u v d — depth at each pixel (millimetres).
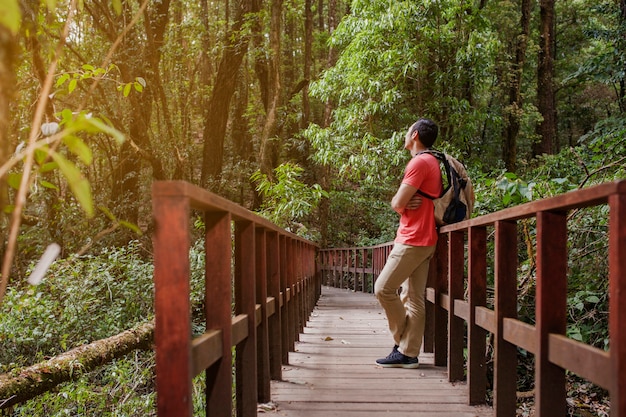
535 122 21234
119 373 5168
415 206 4285
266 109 20938
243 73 24203
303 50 28891
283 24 26141
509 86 17953
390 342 5914
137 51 13000
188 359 1657
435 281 4645
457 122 11906
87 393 4758
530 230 5211
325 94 13156
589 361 1730
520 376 5371
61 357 4605
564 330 2109
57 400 4688
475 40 11461
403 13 11039
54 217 10484
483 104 18828
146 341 5523
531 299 4969
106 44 12273
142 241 12852
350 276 16984
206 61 23625
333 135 12883
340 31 12328
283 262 4793
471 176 10609
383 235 17438
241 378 2930
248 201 21172
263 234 3594
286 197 11086
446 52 11930
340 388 3889
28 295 6277
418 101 11961
